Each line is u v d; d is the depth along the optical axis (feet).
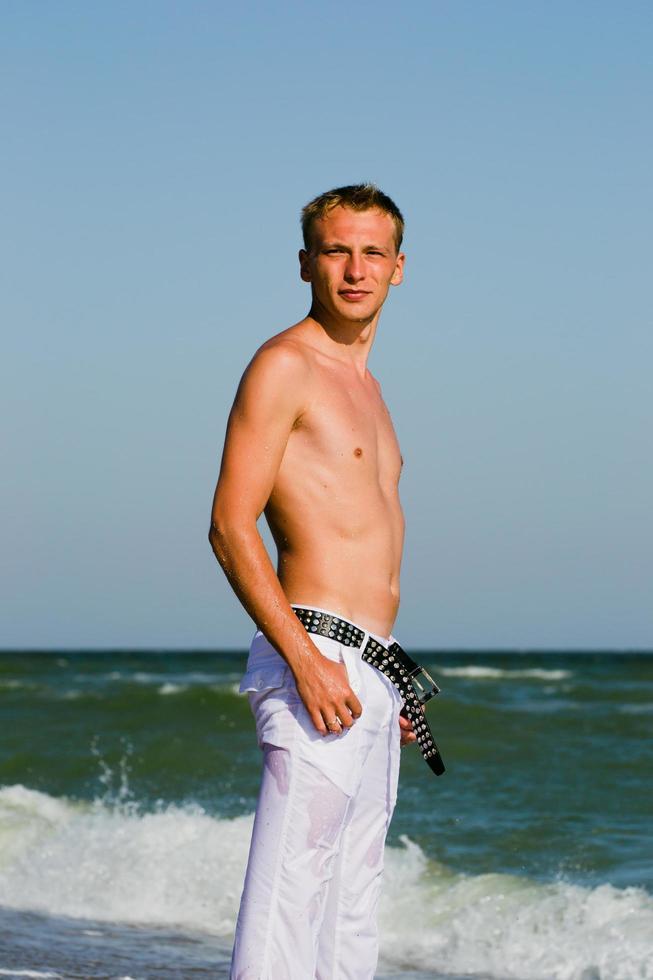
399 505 10.81
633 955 20.03
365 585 10.05
